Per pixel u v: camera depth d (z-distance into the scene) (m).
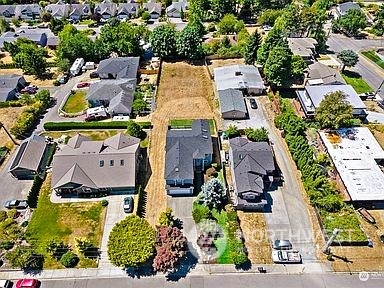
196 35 109.12
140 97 92.62
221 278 55.53
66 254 57.56
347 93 88.38
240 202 64.31
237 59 112.44
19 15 149.12
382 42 125.12
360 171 69.19
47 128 83.88
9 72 108.75
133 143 74.94
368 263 57.19
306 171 69.12
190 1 145.88
